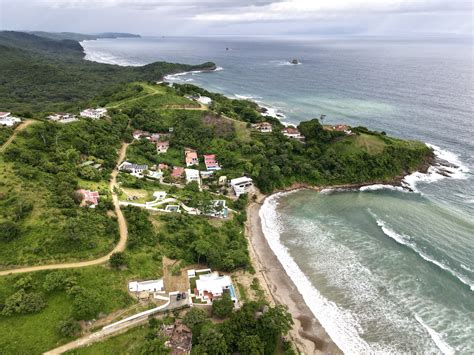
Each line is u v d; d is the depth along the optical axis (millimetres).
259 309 63469
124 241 74625
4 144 93375
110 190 95812
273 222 99250
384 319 65688
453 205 105500
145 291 64438
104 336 56156
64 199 77375
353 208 106250
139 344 55562
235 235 88312
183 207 95875
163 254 75375
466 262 79312
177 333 57562
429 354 58844
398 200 110438
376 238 90000
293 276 77250
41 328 54719
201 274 73188
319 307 68688
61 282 60062
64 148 104562
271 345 56781
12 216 68562
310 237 91562
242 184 111500
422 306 68312
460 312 66625
